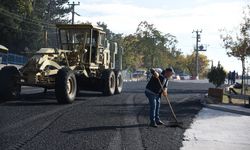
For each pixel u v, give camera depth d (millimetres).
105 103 14391
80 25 16625
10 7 51938
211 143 8633
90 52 16656
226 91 24547
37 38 56625
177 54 96188
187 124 10844
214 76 21250
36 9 64875
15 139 8047
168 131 9648
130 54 78062
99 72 17406
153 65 81625
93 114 11586
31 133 8656
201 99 18031
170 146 8109
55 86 13320
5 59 37094
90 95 17312
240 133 9961
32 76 13734
